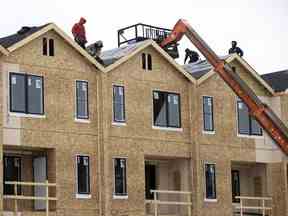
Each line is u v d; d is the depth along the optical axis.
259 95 58.72
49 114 48.94
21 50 48.16
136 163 52.06
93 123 50.56
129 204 51.31
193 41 46.47
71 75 49.97
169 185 55.44
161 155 53.22
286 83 60.31
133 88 52.47
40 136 48.47
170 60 53.88
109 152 50.88
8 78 47.47
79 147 49.84
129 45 54.75
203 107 55.56
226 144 56.38
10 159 49.47
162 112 53.69
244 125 57.59
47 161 49.31
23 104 48.00
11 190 49.22
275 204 58.44
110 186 50.62
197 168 54.53
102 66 50.91
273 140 43.88
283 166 58.22
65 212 48.78
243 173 59.75
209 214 54.84
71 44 49.78
